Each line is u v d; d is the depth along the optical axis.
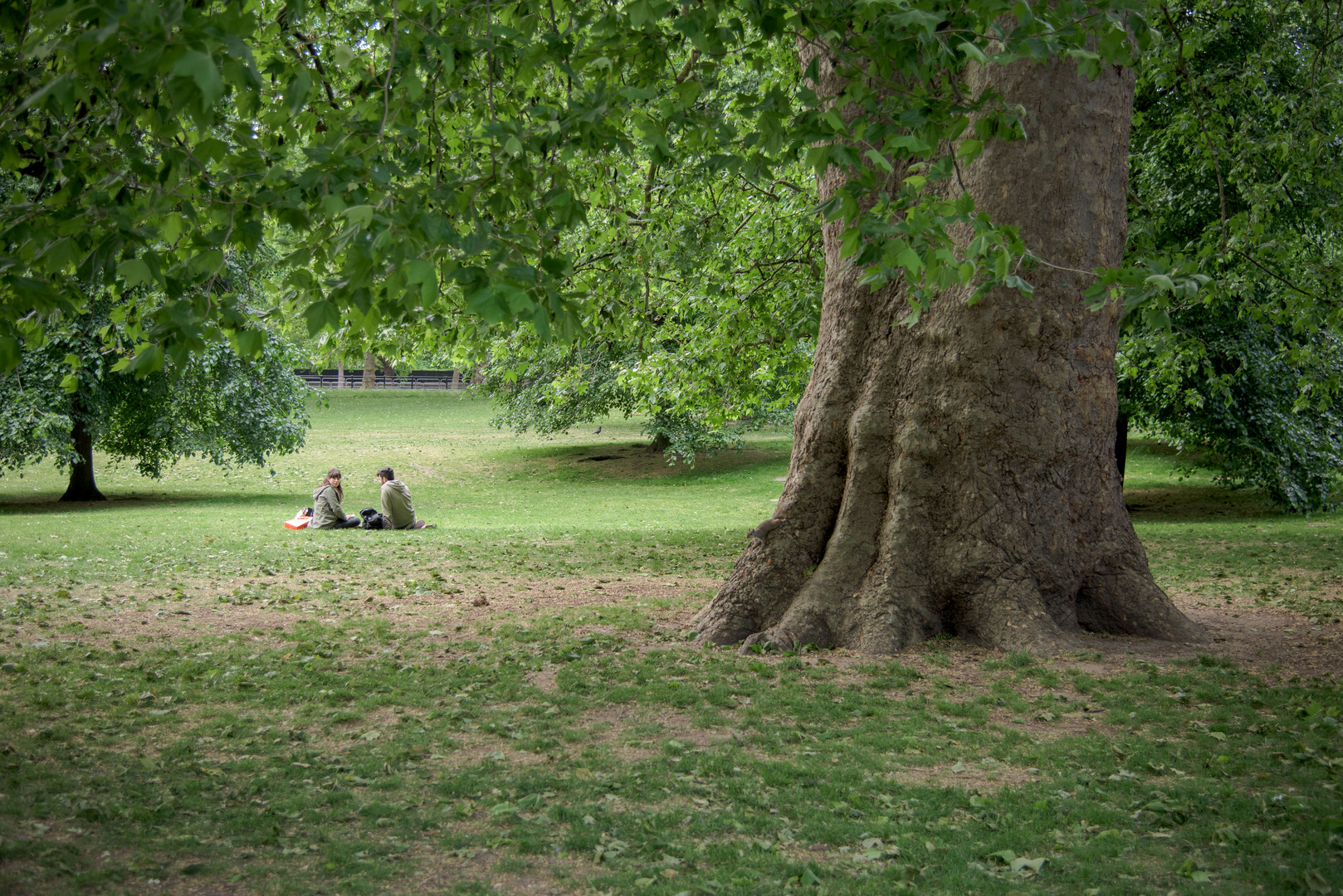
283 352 24.09
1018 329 7.98
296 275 4.21
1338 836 4.15
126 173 4.41
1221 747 5.45
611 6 5.31
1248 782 4.92
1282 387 19.89
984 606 7.84
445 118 6.85
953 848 4.18
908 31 4.45
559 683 6.90
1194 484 28.58
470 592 11.18
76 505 24.41
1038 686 6.80
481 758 5.38
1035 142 7.95
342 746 5.57
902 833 4.35
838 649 7.85
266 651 7.82
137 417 23.42
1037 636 7.61
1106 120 8.12
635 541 17.12
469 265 3.83
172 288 3.86
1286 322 11.41
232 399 23.50
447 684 6.84
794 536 8.54
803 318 12.91
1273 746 5.47
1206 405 19.86
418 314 6.25
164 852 4.03
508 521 22.44
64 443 20.56
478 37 5.20
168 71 2.99
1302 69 15.35
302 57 5.91
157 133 4.16
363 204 3.68
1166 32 11.89
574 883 3.85
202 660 7.48
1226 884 3.78
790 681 6.88
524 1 5.53
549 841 4.21
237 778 4.96
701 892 3.76
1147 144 17.30
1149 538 16.83
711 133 4.76
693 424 32.06
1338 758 5.18
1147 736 5.71
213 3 4.19
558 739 5.71
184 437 24.22
